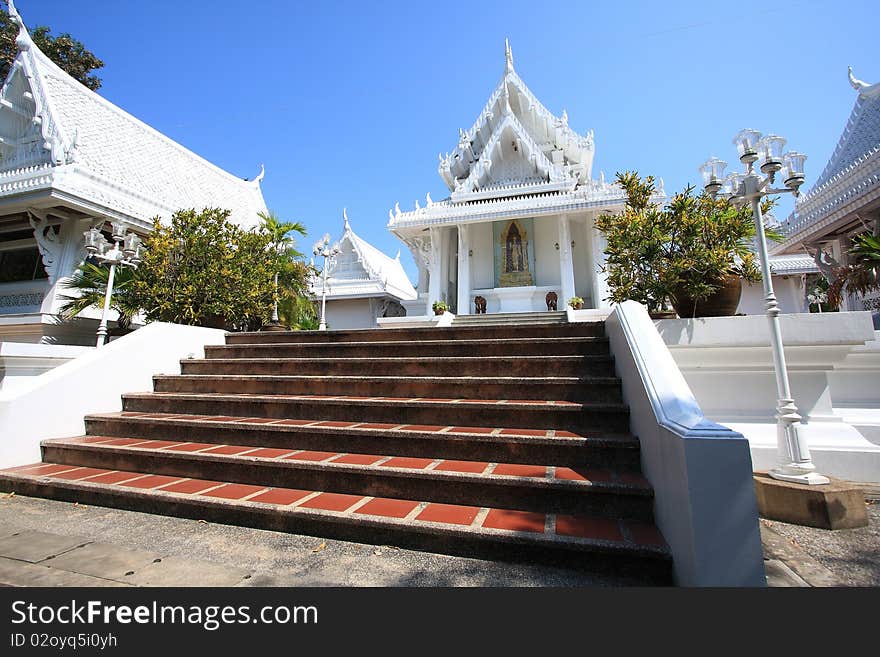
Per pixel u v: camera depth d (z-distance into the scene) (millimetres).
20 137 12156
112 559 2354
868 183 9758
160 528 2809
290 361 5211
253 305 8117
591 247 15297
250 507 2828
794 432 3266
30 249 12305
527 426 3523
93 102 13234
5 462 3834
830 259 12938
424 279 18484
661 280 4734
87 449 3889
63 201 10109
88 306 10234
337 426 3703
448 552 2400
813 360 4020
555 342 4668
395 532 2510
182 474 3533
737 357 4191
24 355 5336
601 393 3730
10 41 16531
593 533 2312
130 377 5086
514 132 17156
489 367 4477
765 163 3604
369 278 22906
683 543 1957
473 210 15273
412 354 5152
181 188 15289
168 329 5664
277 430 3729
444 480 2855
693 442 1928
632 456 2902
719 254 4457
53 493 3426
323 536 2650
